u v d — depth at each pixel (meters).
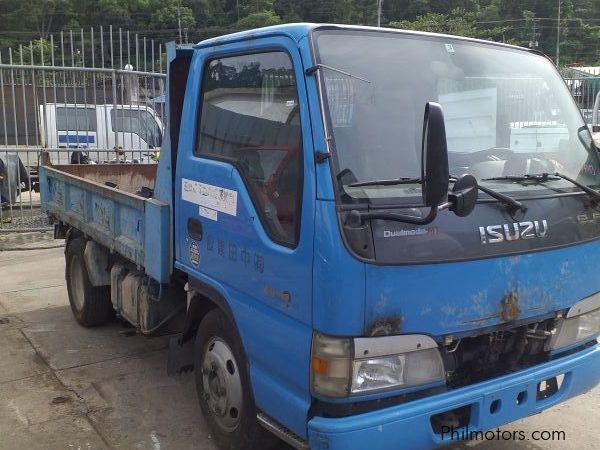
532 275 2.82
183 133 3.58
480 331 2.70
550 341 3.02
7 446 3.56
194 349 3.77
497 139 3.12
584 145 3.41
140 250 4.09
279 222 2.72
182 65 3.75
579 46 53.69
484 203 2.71
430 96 2.92
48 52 15.28
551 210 2.92
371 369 2.45
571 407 4.06
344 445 2.43
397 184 2.58
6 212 10.70
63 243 9.28
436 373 2.61
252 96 3.02
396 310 2.46
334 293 2.38
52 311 6.14
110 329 5.60
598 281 3.17
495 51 3.32
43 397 4.21
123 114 10.09
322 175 2.47
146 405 4.11
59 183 5.95
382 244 2.42
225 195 3.12
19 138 9.97
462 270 2.59
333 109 2.60
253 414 3.08
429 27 41.12
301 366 2.58
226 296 3.14
